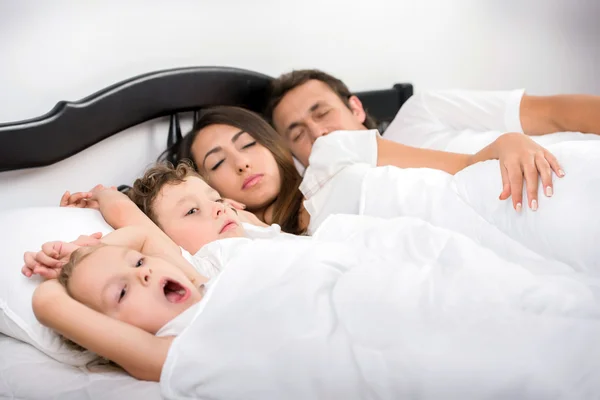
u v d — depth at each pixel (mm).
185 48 1733
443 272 935
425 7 2227
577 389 707
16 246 1135
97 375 982
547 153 1147
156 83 1589
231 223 1322
